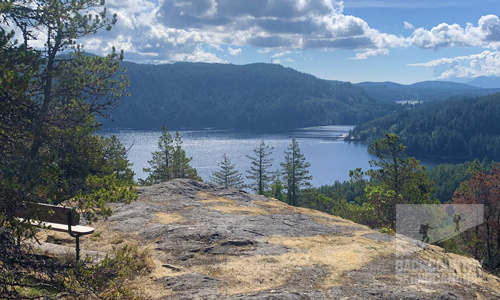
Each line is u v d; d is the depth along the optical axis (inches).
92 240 342.0
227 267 284.7
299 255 318.0
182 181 677.9
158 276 261.7
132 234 365.1
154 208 480.7
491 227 829.2
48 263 215.3
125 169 663.1
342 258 313.1
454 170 4207.7
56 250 286.8
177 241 342.3
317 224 457.7
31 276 235.9
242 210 517.7
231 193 649.6
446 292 238.8
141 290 238.2
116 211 447.5
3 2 268.5
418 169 1069.1
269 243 350.6
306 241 367.9
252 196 649.0
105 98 565.3
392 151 1068.5
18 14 323.3
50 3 405.4
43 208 235.1
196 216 456.4
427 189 1076.5
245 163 7219.5
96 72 562.9
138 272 265.0
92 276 217.0
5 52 250.1
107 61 572.7
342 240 377.4
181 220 431.5
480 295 240.1
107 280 224.2
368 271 279.7
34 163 217.5
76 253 265.4
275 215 493.4
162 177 1589.6
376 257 316.5
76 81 526.3
